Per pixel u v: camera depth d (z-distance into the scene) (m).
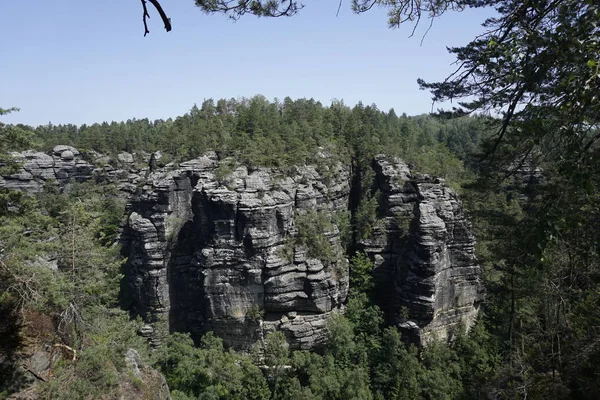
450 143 134.25
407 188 87.19
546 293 25.95
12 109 26.02
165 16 7.27
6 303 26.44
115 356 29.73
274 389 66.19
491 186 25.83
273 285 74.50
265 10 12.55
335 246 82.38
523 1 11.08
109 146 119.94
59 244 33.81
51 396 23.55
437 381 58.12
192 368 63.22
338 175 94.06
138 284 85.50
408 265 80.00
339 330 69.81
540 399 24.72
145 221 84.38
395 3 13.57
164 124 147.88
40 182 103.06
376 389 64.94
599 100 8.41
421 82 15.52
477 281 81.12
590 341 22.14
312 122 103.44
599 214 12.25
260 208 74.19
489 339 64.62
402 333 76.69
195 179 86.88
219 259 75.12
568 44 8.84
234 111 127.62
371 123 111.31
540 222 9.63
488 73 11.95
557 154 10.47
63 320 28.97
